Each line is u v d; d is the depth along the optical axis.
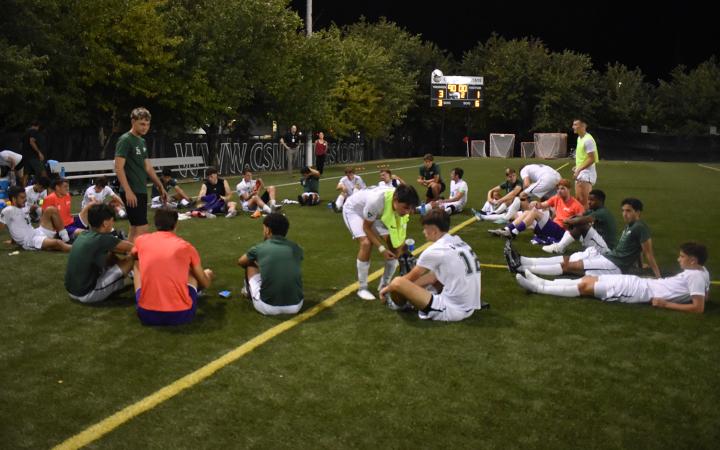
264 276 5.43
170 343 4.83
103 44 18.94
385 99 40.78
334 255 8.31
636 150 50.12
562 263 6.76
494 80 52.25
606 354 4.68
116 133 22.92
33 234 8.40
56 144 20.17
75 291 5.72
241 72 23.59
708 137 48.69
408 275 5.46
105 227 5.79
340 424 3.57
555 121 50.66
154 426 3.53
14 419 3.59
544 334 5.11
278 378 4.20
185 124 23.75
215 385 4.08
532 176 10.91
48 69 17.70
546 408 3.79
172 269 5.14
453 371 4.34
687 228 11.04
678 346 4.86
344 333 5.10
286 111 27.98
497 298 6.18
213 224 11.02
